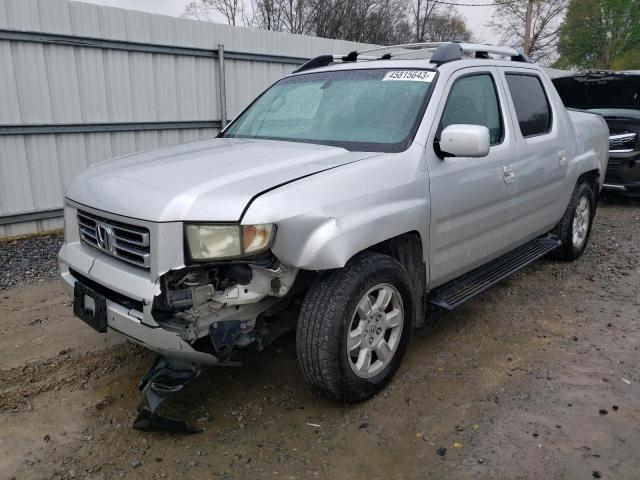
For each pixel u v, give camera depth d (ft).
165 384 9.45
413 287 11.51
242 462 9.03
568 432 9.70
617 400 10.69
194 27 28.35
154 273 8.73
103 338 13.44
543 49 103.04
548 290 16.51
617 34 112.68
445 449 9.29
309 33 84.69
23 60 22.89
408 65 12.86
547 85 16.52
